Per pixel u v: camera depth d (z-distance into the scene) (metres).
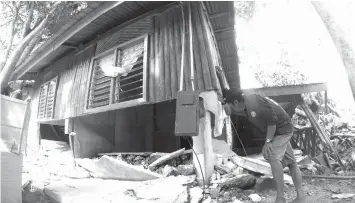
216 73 4.83
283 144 3.14
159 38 5.54
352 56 3.15
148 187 4.17
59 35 5.67
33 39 4.15
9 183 3.32
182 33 5.12
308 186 4.38
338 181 4.67
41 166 6.46
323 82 6.52
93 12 5.21
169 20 5.44
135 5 5.69
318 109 9.84
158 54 5.45
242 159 4.64
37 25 4.22
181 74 4.72
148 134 9.26
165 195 3.77
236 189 4.05
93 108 6.53
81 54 7.65
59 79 8.55
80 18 5.43
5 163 3.31
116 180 5.25
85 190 4.36
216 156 4.91
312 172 5.39
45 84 9.36
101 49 6.87
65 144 9.54
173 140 8.90
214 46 5.78
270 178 4.23
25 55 4.10
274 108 3.19
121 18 6.29
